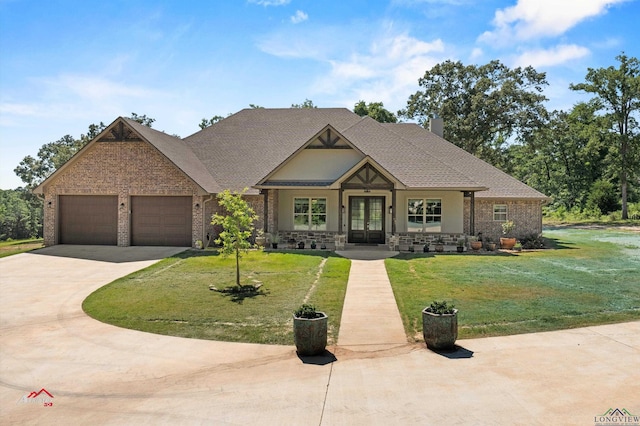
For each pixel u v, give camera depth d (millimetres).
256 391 7020
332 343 9344
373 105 52594
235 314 11453
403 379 7344
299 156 23094
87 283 15102
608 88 49500
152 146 22109
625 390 6664
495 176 26328
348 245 23688
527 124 44750
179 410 6422
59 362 8461
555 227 42531
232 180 24719
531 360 7980
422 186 21688
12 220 57844
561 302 11938
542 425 5695
